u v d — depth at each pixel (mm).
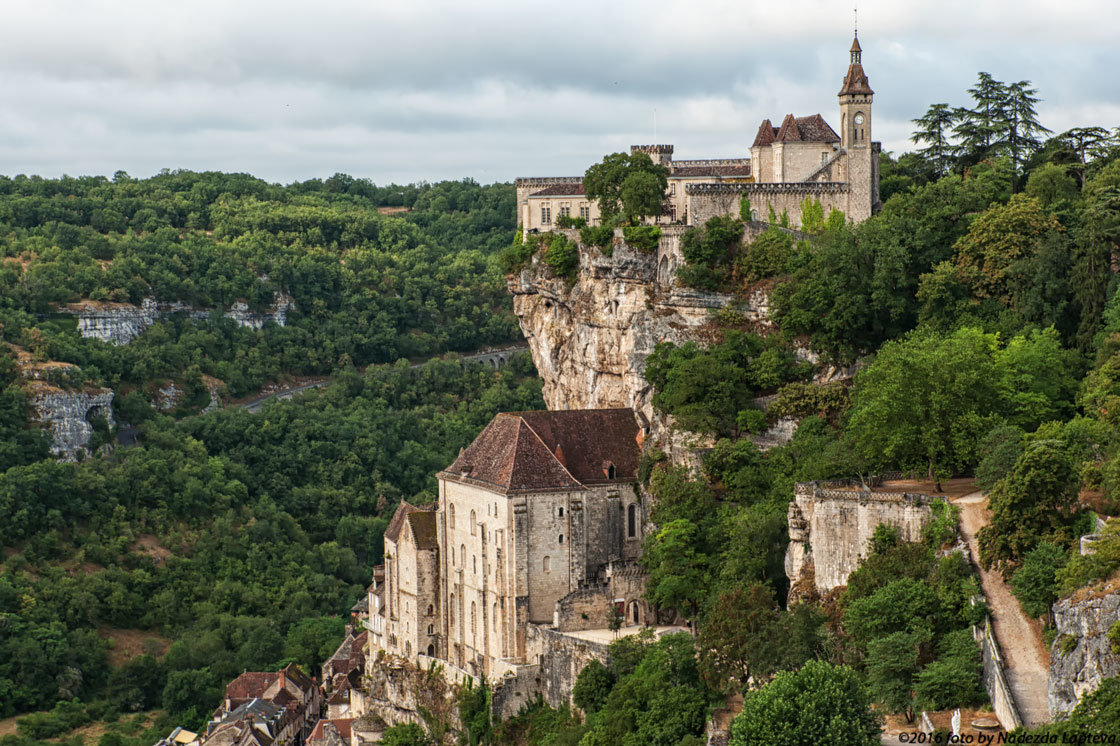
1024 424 182125
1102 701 116438
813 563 176625
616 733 177250
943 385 176250
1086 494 155000
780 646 160000
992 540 150000
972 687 139625
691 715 171625
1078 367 194500
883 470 183250
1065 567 136875
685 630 192250
